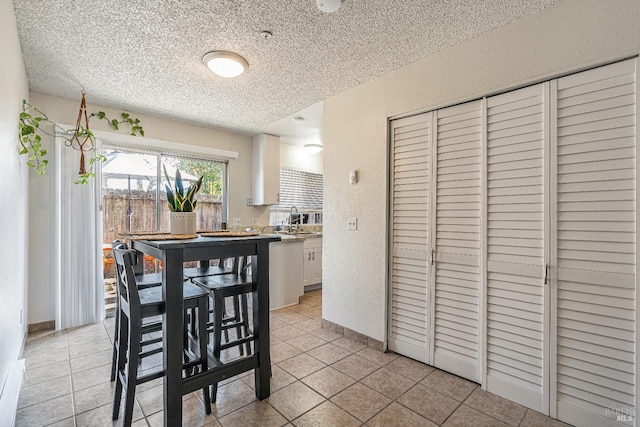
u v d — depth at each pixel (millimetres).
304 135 4621
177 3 1693
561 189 1705
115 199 3590
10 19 1678
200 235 2006
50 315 3020
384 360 2400
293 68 2455
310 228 5531
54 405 1826
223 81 2693
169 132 3816
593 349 1605
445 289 2219
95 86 2803
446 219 2211
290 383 2082
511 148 1894
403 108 2432
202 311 1725
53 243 3045
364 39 2061
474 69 2043
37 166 2811
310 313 3592
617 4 1536
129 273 1512
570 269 1674
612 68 1563
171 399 1541
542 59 1762
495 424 1688
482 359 2014
